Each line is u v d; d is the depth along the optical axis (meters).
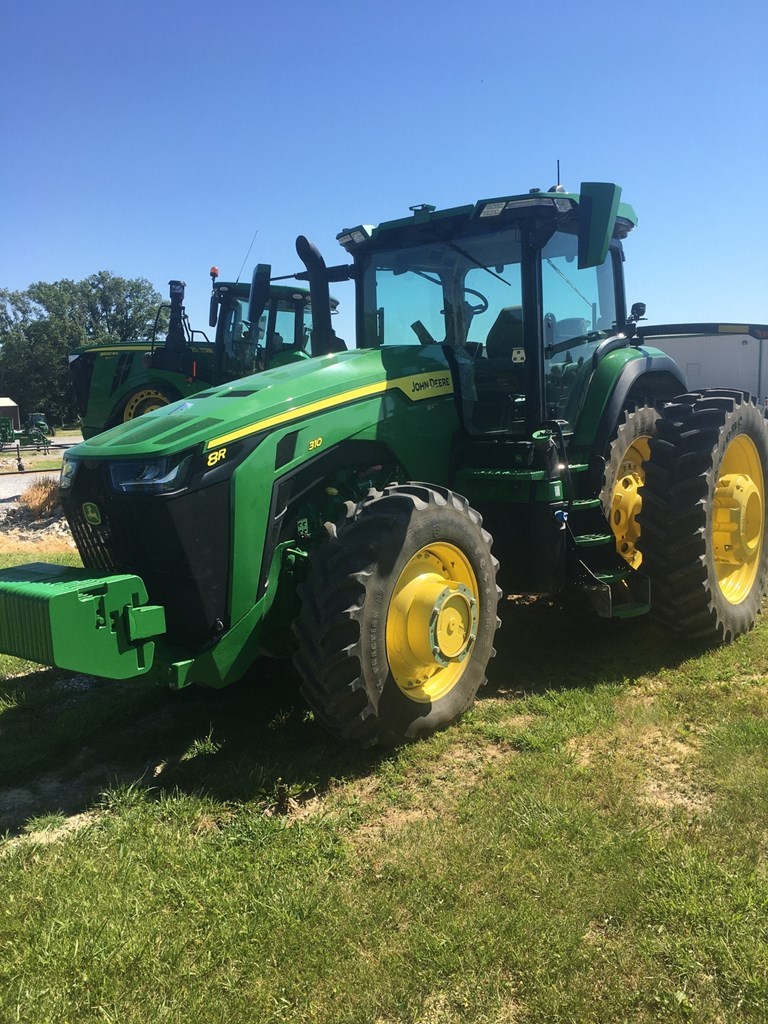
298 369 3.86
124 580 2.96
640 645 4.70
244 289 10.74
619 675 4.23
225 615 3.30
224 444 3.26
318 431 3.61
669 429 4.63
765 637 4.81
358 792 3.13
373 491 3.54
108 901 2.42
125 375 12.68
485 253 4.42
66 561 8.05
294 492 3.57
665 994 2.01
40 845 2.78
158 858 2.66
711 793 2.98
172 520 3.12
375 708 3.27
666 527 4.46
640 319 5.31
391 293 4.83
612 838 2.66
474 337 4.51
